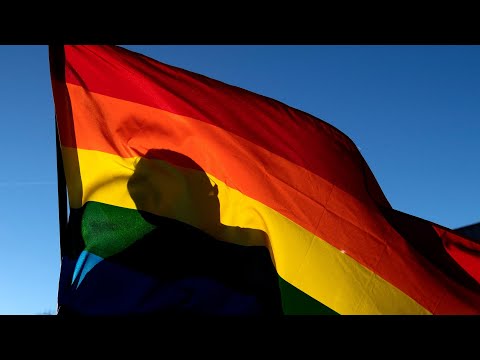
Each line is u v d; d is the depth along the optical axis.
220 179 1.25
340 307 1.27
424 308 1.33
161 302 1.08
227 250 1.20
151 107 1.25
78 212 1.11
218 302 1.13
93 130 1.19
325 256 1.29
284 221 1.28
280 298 1.19
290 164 1.32
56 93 1.13
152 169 1.20
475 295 1.38
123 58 1.26
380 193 1.40
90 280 1.06
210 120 1.29
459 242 1.44
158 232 1.15
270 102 1.35
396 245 1.34
